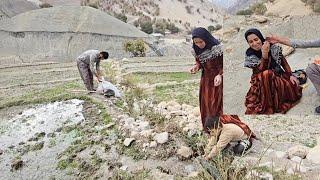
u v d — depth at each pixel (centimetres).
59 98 1081
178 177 577
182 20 13525
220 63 668
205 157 579
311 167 516
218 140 585
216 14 15625
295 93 771
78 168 670
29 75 1767
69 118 916
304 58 1040
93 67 1062
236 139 574
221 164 523
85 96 1068
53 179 653
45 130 861
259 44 755
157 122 770
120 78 1411
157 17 12800
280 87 760
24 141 812
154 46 4538
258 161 515
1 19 5497
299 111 748
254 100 786
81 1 11256
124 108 932
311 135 638
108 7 11806
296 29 1305
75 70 1883
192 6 15200
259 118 738
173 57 2491
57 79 1602
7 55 4341
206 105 683
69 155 717
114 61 2170
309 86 816
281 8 1812
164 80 1425
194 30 662
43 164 704
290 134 645
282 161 534
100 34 4988
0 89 1402
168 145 669
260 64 765
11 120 948
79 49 4875
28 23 5053
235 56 1284
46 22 5078
